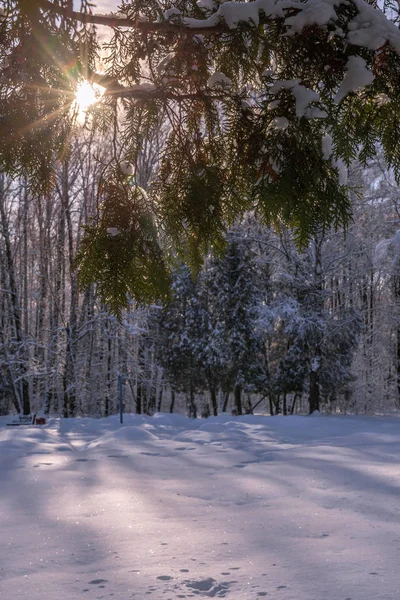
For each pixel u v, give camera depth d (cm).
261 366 3638
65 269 2877
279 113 212
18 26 200
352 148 209
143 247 231
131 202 231
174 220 239
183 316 3722
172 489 870
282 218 228
